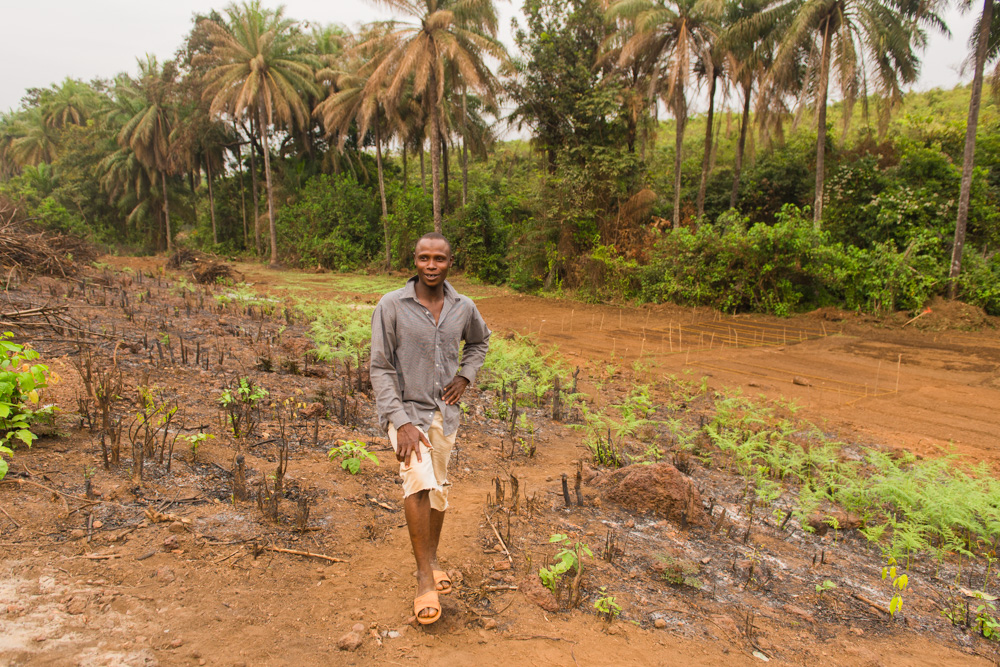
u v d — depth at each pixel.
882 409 7.36
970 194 16.61
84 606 2.35
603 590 2.98
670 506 3.95
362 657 2.29
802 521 4.07
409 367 2.57
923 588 3.44
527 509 3.82
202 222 43.16
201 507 3.25
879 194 17.22
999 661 2.78
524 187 27.77
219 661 2.17
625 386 8.09
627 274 17.88
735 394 7.47
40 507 2.97
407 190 29.05
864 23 14.99
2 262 10.66
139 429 3.94
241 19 29.95
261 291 17.59
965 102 27.64
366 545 3.16
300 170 36.75
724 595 3.11
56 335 6.06
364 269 28.70
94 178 41.00
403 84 22.09
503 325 13.74
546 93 20.09
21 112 60.56
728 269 15.68
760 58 17.92
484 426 5.71
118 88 39.97
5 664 1.99
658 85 19.36
